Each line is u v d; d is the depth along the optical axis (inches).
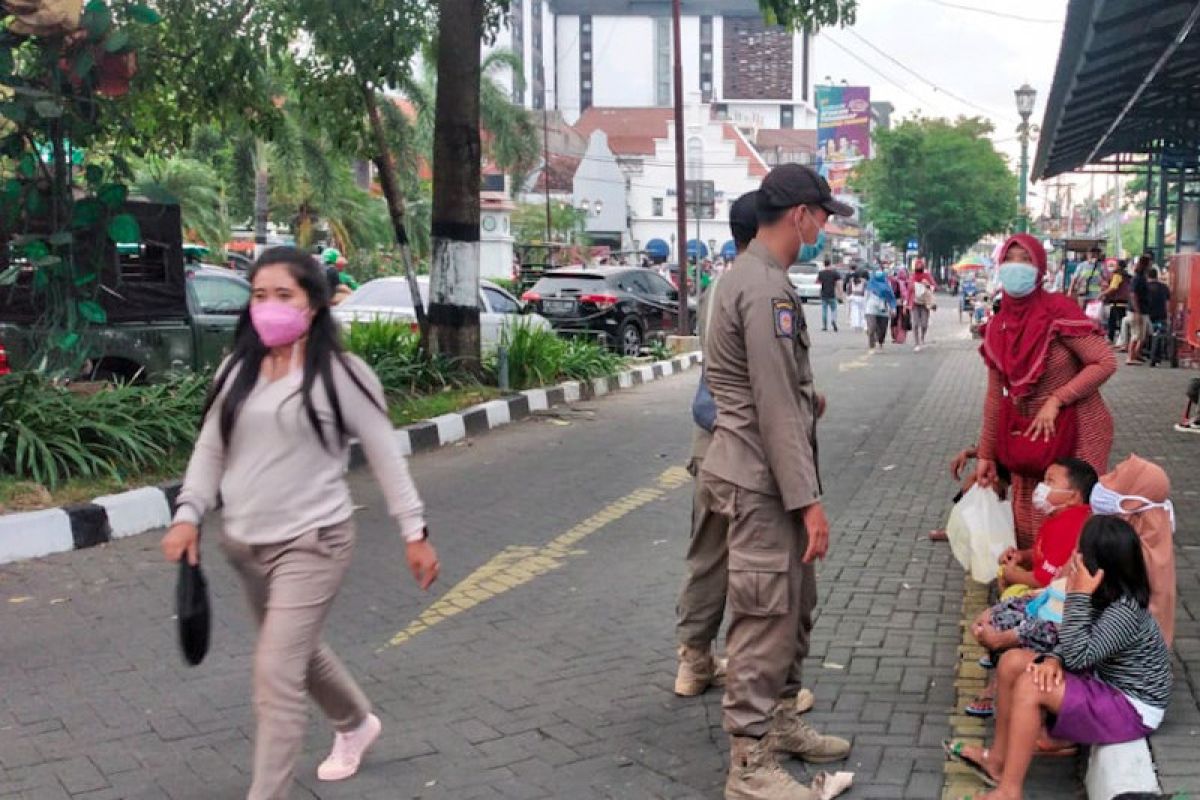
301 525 134.2
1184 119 671.1
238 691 189.8
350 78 517.7
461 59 482.9
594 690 189.9
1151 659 145.6
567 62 6673.2
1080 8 364.8
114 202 341.4
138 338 387.2
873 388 617.9
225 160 1386.6
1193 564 234.8
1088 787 145.4
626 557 271.6
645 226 3174.2
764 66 6574.8
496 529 298.8
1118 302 816.9
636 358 760.3
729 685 144.9
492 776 159.0
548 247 1806.1
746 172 3161.9
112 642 213.2
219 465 137.1
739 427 140.9
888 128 2625.5
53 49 324.8
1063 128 647.1
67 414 315.0
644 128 3732.8
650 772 159.8
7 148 329.1
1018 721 142.7
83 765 162.9
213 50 461.7
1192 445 396.8
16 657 205.0
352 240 1584.6
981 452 211.8
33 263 321.7
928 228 2581.2
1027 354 199.9
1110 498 161.2
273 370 135.0
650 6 6609.3
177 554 133.3
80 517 277.4
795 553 141.9
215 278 447.2
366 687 191.8
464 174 495.2
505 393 511.5
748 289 138.2
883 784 152.4
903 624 215.8
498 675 196.9
